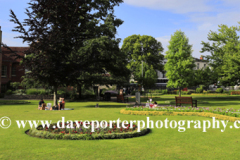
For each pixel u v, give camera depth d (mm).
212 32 35906
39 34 18500
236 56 31844
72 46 20156
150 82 40062
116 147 7379
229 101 30578
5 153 6734
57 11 18859
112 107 21828
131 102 29422
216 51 35594
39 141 8055
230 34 34969
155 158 6375
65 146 7438
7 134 9156
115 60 29859
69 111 17797
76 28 19359
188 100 20141
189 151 7074
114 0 30625
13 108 20219
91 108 20641
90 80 29906
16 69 42812
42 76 19156
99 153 6750
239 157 6543
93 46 23609
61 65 19516
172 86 31750
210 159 6359
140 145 7660
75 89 38281
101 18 30000
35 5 18359
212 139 8617
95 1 28531
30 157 6383
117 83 33000
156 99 36094
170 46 31156
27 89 35469
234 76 32812
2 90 37750
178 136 9039
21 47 46062
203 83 32875
